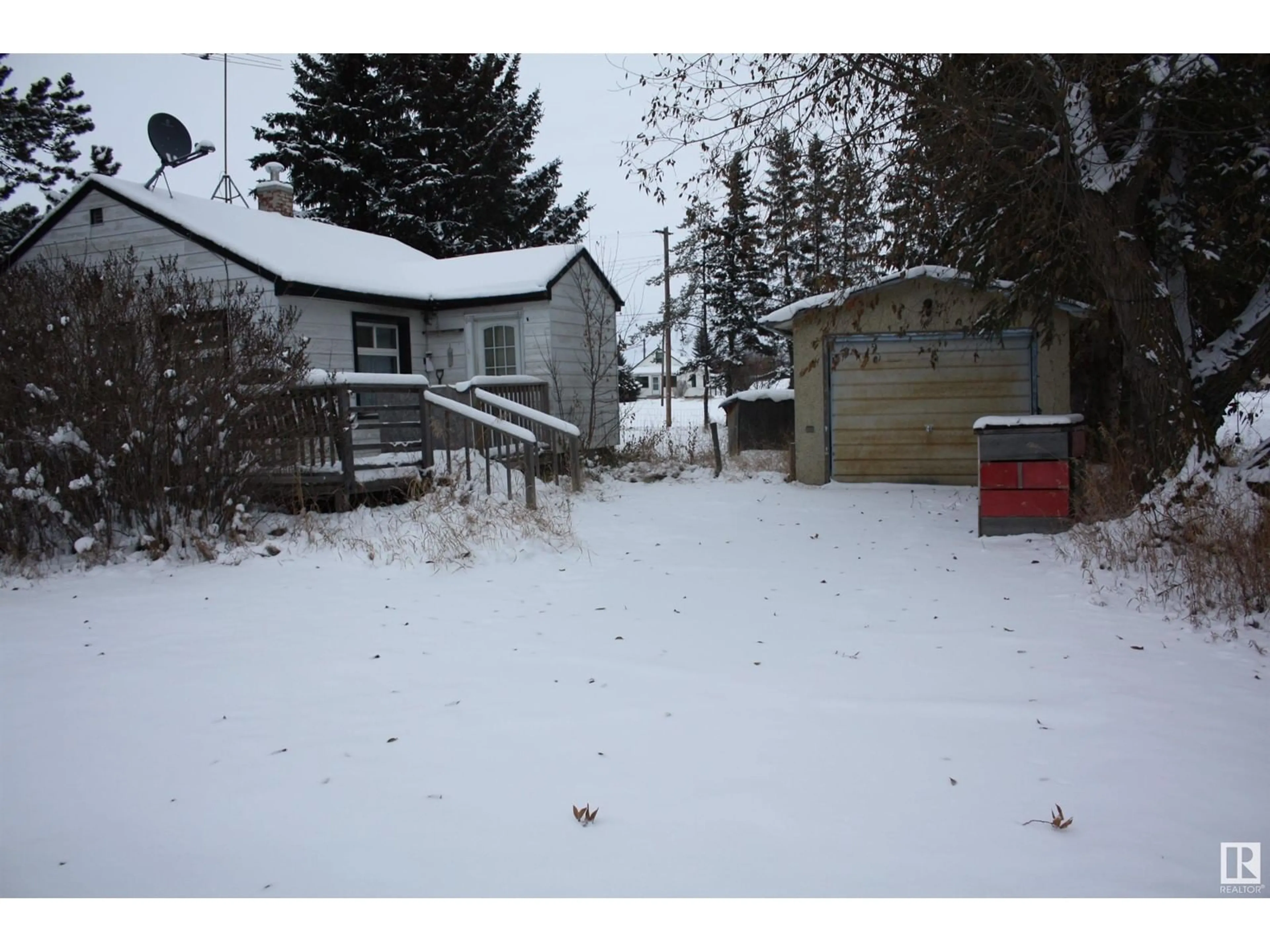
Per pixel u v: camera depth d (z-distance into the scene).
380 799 3.39
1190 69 7.82
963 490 12.89
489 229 29.11
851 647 5.44
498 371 15.70
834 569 7.85
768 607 6.49
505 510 9.36
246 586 7.15
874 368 13.50
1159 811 3.28
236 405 8.36
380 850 3.02
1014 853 2.97
